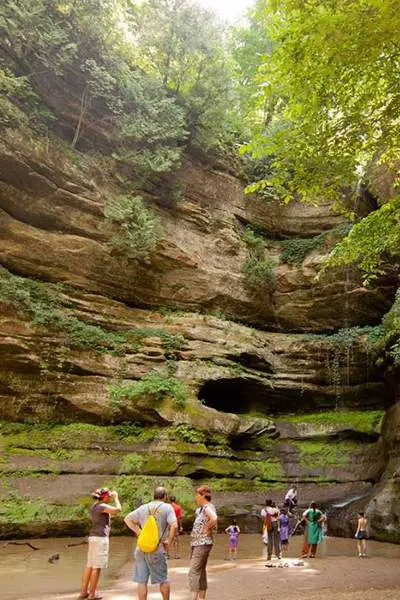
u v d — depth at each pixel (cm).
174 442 1894
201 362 2259
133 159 2333
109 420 1902
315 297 2691
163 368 2133
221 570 1074
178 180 2552
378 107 868
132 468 1753
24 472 1580
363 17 693
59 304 2003
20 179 1980
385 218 1089
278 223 2958
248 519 1770
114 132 2358
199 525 652
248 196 2908
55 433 1781
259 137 913
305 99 833
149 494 1655
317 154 920
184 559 1240
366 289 2577
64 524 1438
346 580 963
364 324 2642
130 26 2509
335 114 882
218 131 2694
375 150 1017
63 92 2228
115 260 2230
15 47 2027
